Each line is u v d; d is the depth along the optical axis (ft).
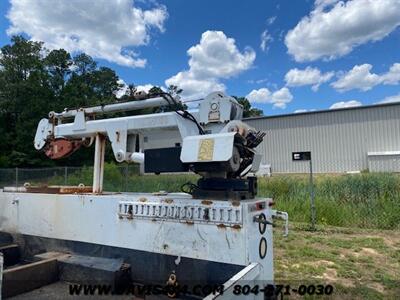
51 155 14.01
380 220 25.26
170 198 9.55
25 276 9.62
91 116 13.15
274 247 19.17
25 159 117.29
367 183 29.68
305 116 91.40
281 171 93.66
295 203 28.60
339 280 14.17
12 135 127.03
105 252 10.51
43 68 148.25
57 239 11.59
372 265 16.19
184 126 10.60
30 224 12.35
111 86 169.27
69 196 11.41
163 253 9.39
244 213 8.27
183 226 9.11
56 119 13.85
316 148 89.92
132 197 10.19
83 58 165.78
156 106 11.54
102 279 9.54
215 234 8.62
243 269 7.55
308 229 23.72
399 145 81.35
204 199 9.12
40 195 12.17
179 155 9.45
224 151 8.48
